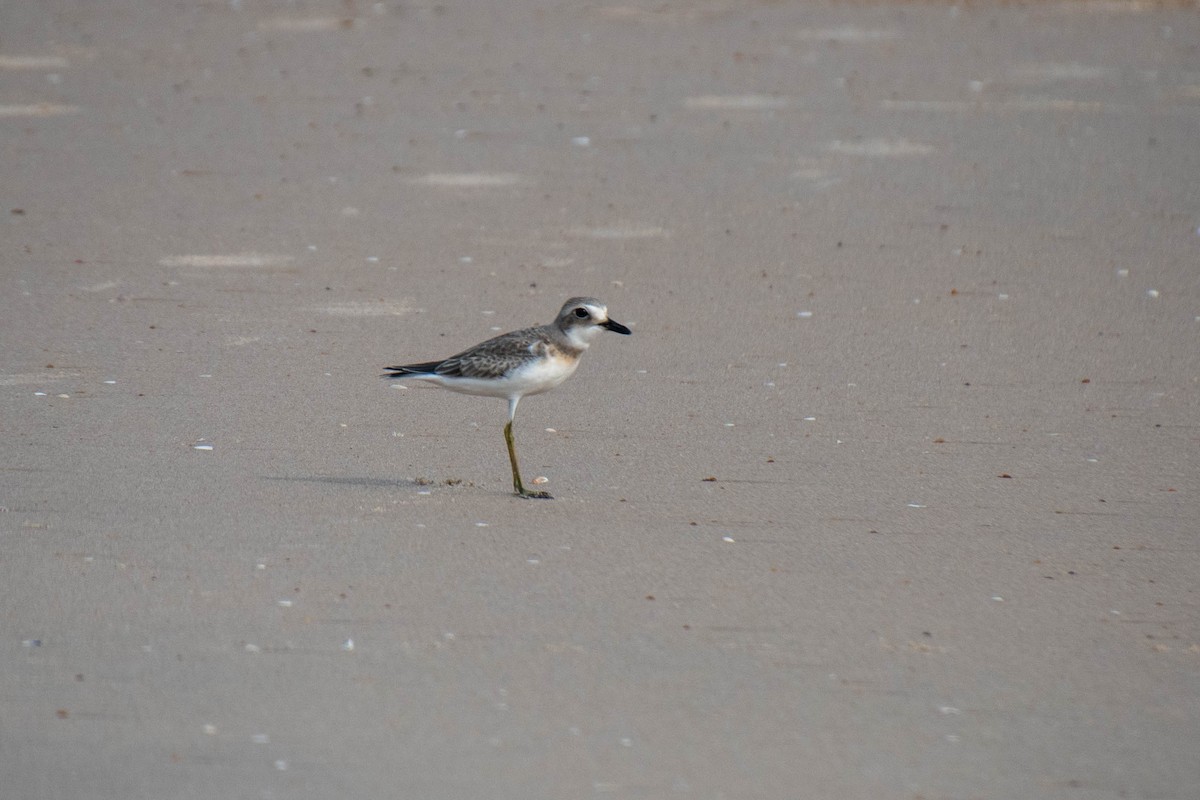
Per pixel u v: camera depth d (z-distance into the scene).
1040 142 25.61
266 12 39.53
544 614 9.77
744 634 9.55
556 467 12.69
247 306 17.27
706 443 13.33
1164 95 29.19
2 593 9.92
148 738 8.16
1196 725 8.55
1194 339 16.36
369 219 21.14
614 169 24.02
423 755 8.03
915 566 10.71
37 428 13.29
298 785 7.72
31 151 24.86
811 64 32.53
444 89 30.14
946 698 8.80
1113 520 11.67
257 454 12.80
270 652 9.16
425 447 13.12
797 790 7.78
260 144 25.59
